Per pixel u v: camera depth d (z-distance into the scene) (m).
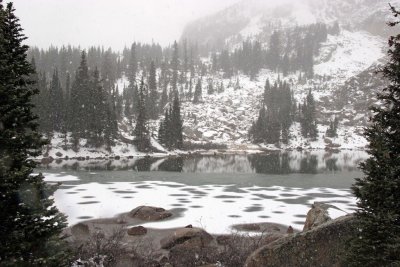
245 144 142.88
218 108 174.50
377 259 10.41
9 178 9.38
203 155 108.69
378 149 10.96
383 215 10.43
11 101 10.19
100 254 15.80
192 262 16.73
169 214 29.92
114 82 184.38
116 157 93.06
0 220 9.73
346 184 50.41
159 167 71.31
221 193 42.16
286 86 184.62
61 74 180.38
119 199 37.12
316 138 153.38
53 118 96.50
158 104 165.12
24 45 10.94
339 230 13.42
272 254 13.28
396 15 11.55
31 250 9.70
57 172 59.00
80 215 29.89
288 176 59.06
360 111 175.38
